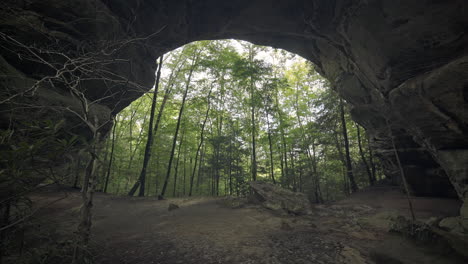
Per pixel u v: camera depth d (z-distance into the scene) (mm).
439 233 4242
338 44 12164
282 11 12148
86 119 2928
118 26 9070
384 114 10234
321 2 10938
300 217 8516
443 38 7125
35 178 2098
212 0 11836
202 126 19422
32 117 2471
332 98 17266
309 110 21828
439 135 8164
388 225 6445
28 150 1783
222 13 12492
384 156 14594
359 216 8484
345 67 13133
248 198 11922
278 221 7730
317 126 18172
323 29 12023
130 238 5777
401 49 8195
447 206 9273
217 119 21672
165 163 22688
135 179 21500
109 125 8625
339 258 4469
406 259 3854
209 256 4602
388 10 7910
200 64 16750
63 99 6516
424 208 9336
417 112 8492
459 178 7598
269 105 17359
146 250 4895
